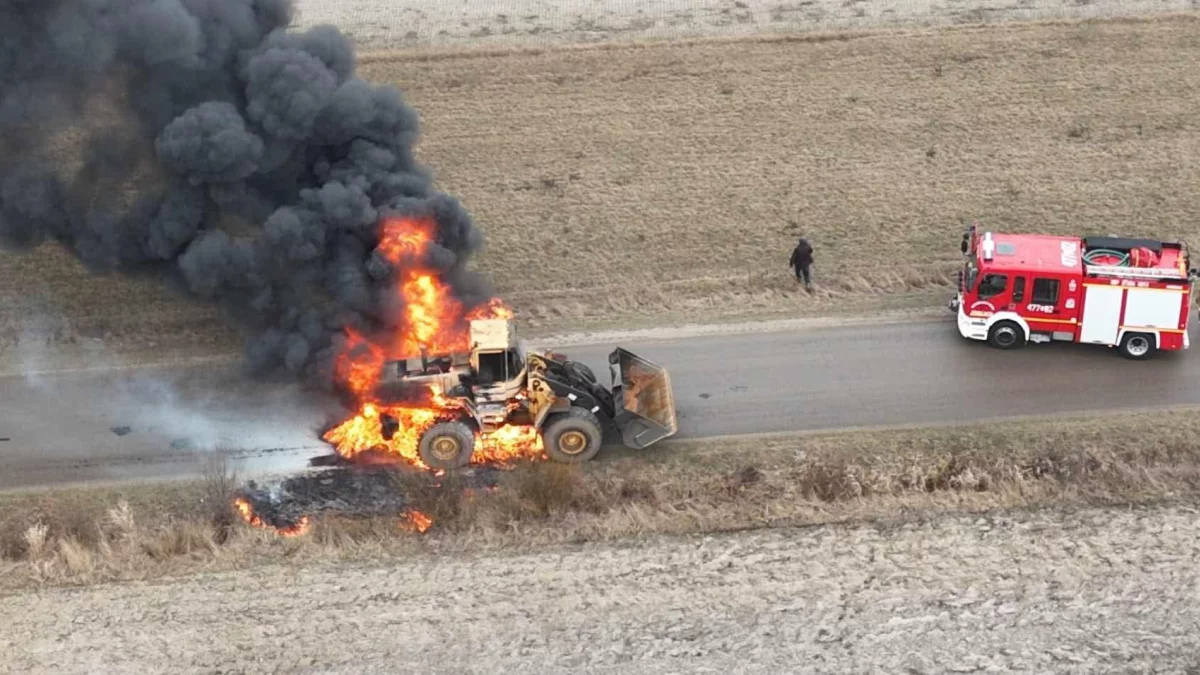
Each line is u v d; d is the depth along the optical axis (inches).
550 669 1870.1
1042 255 2571.4
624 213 3272.6
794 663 1867.6
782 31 4259.4
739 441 2338.8
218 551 2113.7
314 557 2103.8
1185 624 1915.6
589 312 2849.4
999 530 2122.3
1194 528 2107.5
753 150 3558.1
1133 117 3656.5
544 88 3941.9
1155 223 3132.4
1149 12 4281.5
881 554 2076.8
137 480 2288.4
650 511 2180.1
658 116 3759.8
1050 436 2315.5
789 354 2618.1
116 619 1982.0
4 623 1978.3
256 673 1875.0
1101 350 2605.8
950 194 3302.2
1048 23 4217.5
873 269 2974.9
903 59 4035.4
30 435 2431.1
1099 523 2129.7
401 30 4325.8
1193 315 2701.8
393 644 1921.8
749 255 3068.4
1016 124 3639.3
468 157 3572.8
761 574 2041.1
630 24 4333.2
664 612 1972.2
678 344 2677.2
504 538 2135.8
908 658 1871.3
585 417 2255.2
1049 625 1923.0
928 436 2327.8
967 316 2598.4
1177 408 2391.7
